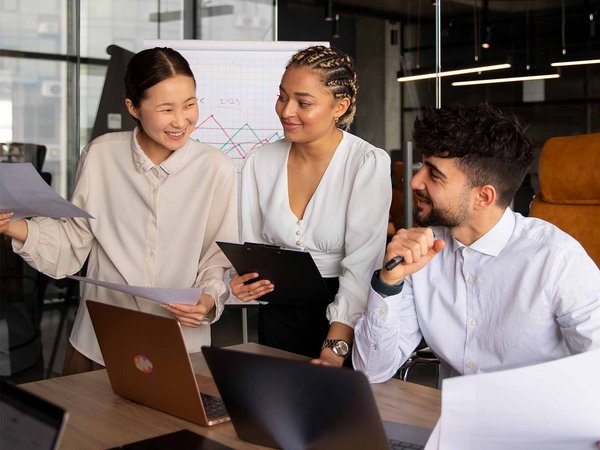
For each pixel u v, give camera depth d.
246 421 1.25
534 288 1.57
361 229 1.95
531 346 1.59
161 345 1.36
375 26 5.28
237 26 4.80
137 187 2.01
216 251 2.03
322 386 1.08
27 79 4.46
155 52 1.89
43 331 4.46
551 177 2.38
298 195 2.09
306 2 5.57
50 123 4.54
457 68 4.94
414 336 1.74
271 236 2.12
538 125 4.68
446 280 1.70
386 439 1.07
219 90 3.21
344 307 1.86
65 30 4.52
